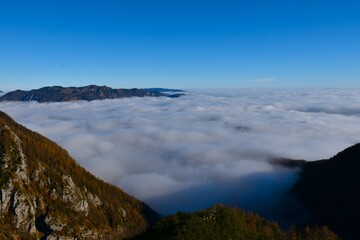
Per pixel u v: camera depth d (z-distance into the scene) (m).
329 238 167.12
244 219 137.88
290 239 146.38
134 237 111.50
